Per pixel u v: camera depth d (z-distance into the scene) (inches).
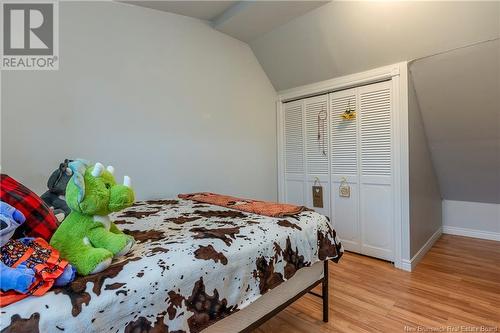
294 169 134.6
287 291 58.4
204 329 42.0
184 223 60.1
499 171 112.3
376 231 106.4
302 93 126.4
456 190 131.6
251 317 50.4
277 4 91.9
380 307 73.3
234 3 96.0
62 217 51.6
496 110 93.4
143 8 92.3
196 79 105.7
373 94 104.0
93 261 33.9
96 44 83.0
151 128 94.7
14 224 30.4
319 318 69.2
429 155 119.6
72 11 78.7
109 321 31.6
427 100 102.1
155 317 35.3
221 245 46.5
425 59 90.7
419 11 80.2
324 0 89.7
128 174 90.1
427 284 85.5
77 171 37.6
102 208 38.0
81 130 81.0
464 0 72.9
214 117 111.7
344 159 115.0
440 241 127.4
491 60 81.7
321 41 104.3
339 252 68.6
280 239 54.9
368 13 87.7
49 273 30.3
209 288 41.5
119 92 87.7
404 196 96.5
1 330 26.0
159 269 37.4
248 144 124.9
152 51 94.3
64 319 28.7
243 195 123.1
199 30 106.0
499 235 125.6
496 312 69.6
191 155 105.0
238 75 119.9
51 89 75.9
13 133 70.9
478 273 92.4
